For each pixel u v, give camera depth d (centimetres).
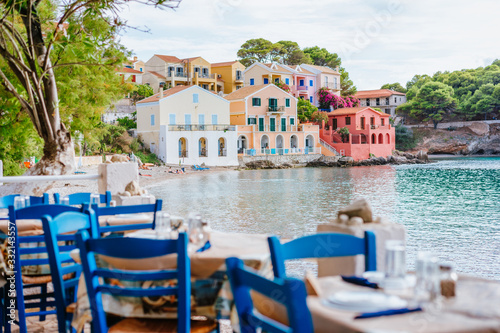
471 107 10594
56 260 341
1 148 2453
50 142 1204
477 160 8669
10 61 1129
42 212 403
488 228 2305
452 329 194
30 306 438
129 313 312
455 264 1599
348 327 200
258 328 223
